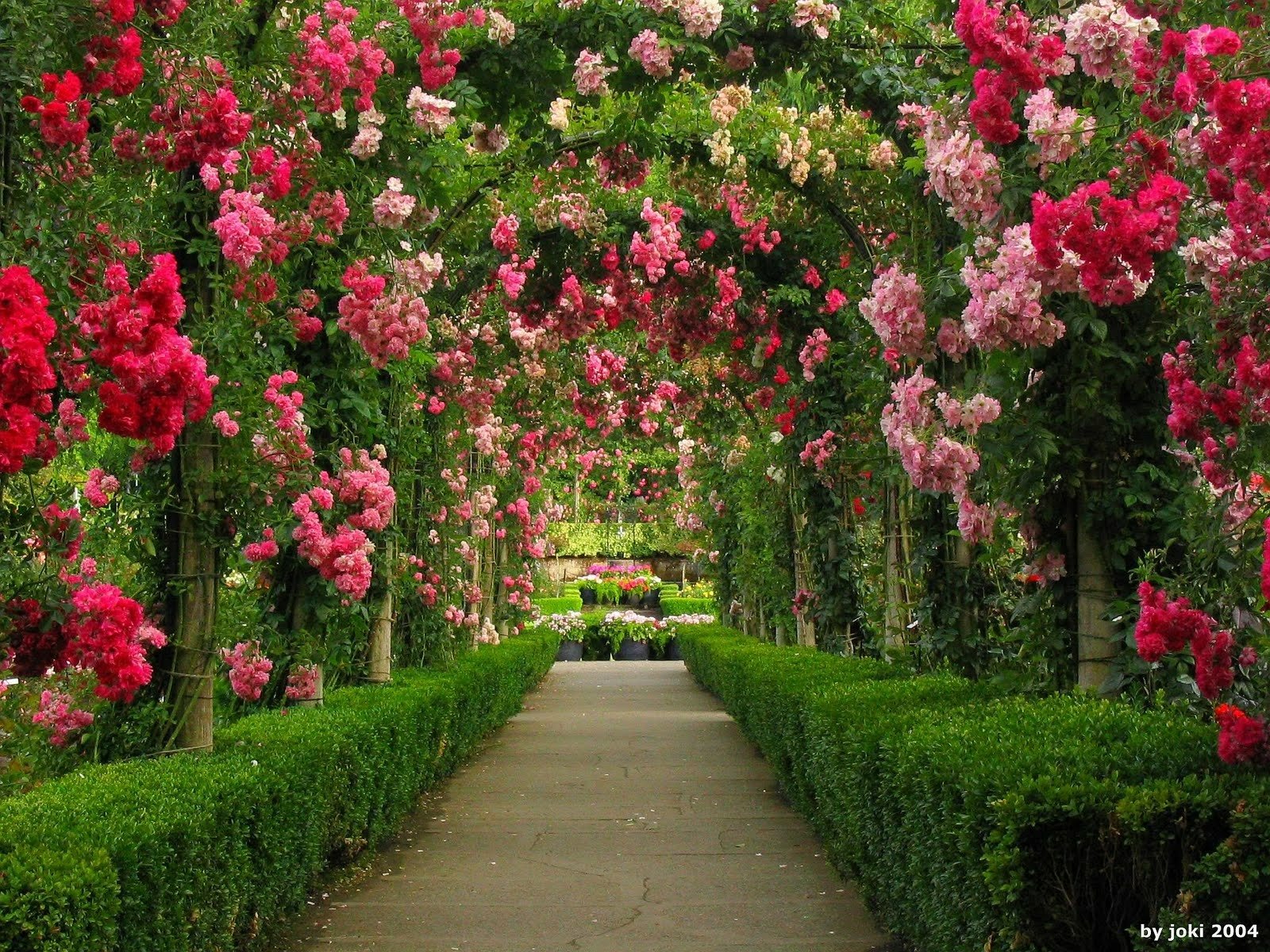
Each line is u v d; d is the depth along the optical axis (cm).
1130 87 430
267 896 462
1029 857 323
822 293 1005
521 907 557
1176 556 514
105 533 534
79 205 396
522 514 1612
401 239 606
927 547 679
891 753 456
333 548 584
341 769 580
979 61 452
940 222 660
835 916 540
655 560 3803
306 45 534
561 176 863
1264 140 331
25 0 376
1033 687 545
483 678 1132
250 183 505
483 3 660
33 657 397
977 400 482
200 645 533
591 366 1315
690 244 1001
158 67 445
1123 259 367
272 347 621
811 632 1332
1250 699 452
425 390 1033
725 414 1420
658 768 1016
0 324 295
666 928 520
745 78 724
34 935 280
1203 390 367
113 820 352
